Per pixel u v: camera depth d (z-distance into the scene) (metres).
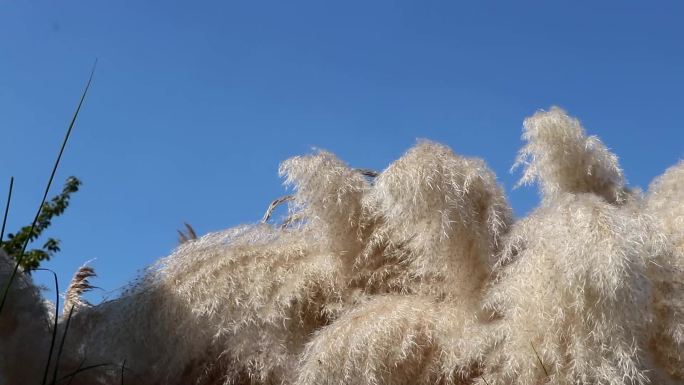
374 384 1.52
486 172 1.60
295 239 1.74
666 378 1.47
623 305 1.42
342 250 1.68
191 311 1.67
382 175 1.58
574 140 1.64
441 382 1.55
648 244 1.49
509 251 1.56
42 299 1.55
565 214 1.46
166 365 1.70
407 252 1.67
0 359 1.49
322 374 1.53
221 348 1.70
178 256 1.73
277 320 1.64
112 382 1.67
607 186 1.66
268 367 1.65
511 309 1.48
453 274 1.57
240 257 1.69
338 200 1.66
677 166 1.84
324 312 1.66
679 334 1.48
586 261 1.42
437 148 1.59
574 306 1.43
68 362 1.60
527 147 1.67
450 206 1.56
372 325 1.54
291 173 1.67
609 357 1.42
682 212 1.72
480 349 1.50
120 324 1.69
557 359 1.44
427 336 1.55
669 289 1.50
